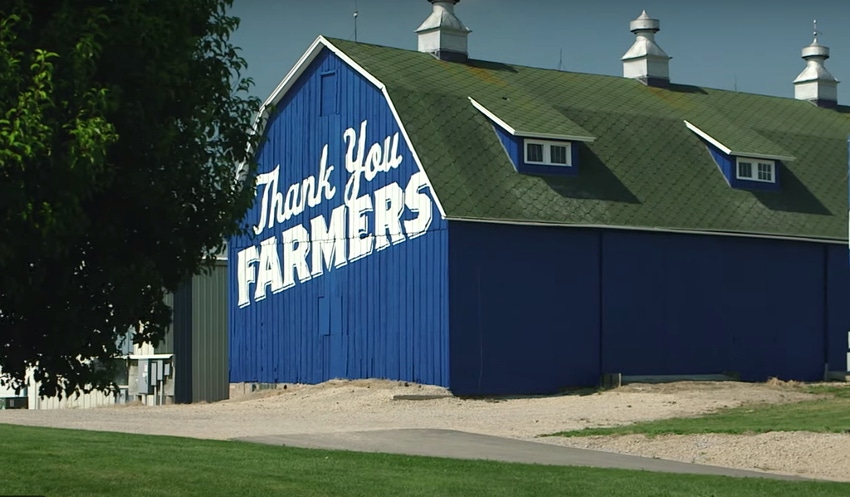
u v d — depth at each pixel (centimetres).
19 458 1827
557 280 3816
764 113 4978
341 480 1725
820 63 5356
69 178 985
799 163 4653
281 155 4288
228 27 1157
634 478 1880
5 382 1095
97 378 1104
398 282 3791
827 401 3394
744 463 2239
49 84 986
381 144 3888
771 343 4247
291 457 1998
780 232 4244
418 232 3722
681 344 4050
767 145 4441
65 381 1110
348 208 4000
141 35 1062
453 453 2314
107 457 1881
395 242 3809
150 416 3166
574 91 4516
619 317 3928
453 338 3600
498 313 3694
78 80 1009
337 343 4012
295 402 3597
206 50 1155
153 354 4541
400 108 3812
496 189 3766
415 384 3706
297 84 4241
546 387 3759
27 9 1031
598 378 3862
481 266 3672
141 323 1134
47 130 966
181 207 1108
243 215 1157
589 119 4288
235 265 4450
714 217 4153
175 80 1084
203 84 1127
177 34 1099
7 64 979
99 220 1080
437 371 3634
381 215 3869
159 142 1076
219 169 1143
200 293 4581
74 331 1072
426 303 3684
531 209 3766
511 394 3691
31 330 1078
